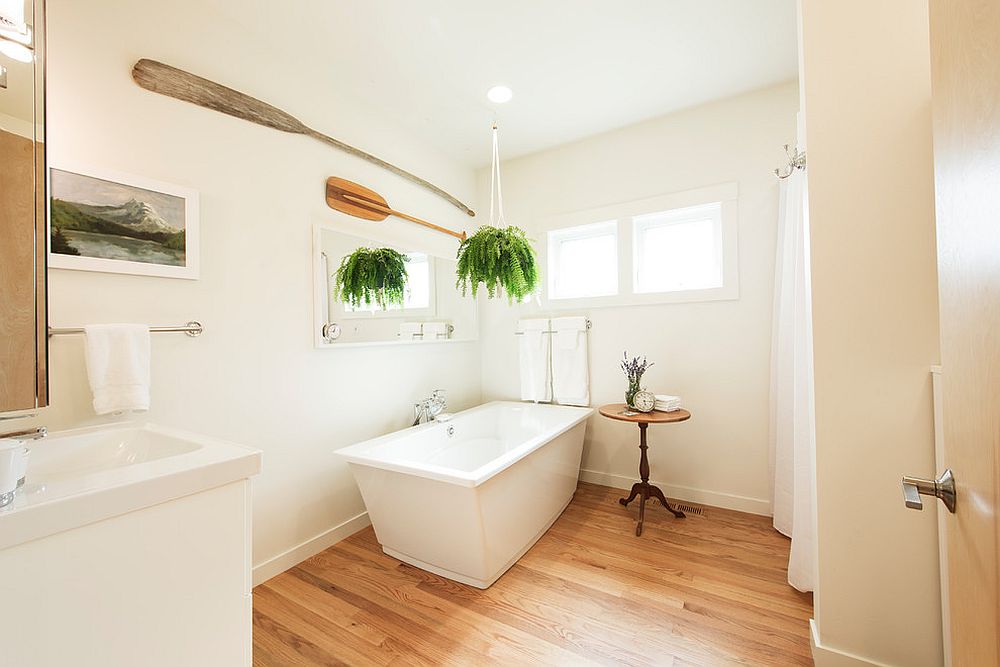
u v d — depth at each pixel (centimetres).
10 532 72
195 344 174
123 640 86
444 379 319
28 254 112
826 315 131
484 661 142
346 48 208
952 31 53
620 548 216
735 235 257
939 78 59
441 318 316
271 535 198
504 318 353
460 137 304
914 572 121
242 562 107
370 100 255
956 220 54
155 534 91
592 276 328
